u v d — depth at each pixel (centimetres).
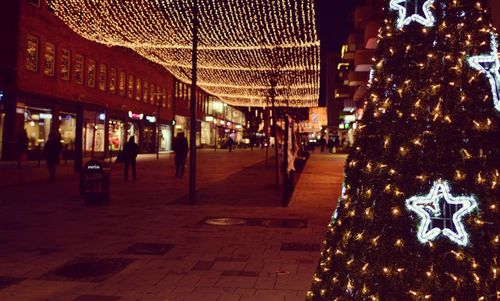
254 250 788
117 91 4234
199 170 2728
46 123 3155
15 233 923
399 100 302
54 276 640
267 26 2548
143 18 2494
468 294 276
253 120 11794
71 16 2747
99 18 2606
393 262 288
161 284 603
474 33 297
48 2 2792
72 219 1088
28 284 604
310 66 3334
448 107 290
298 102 5166
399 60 308
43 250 788
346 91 6988
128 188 1786
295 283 604
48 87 3116
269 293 565
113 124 4197
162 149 5547
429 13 303
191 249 796
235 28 2584
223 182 2033
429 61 298
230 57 3288
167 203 1370
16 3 2798
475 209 280
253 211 1217
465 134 285
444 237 283
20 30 2811
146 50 3238
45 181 2038
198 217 1123
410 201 289
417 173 288
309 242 850
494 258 277
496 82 298
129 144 2116
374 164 304
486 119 287
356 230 304
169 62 3638
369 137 313
